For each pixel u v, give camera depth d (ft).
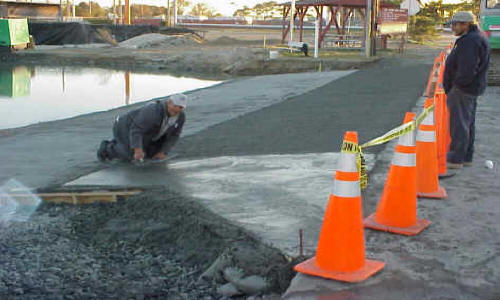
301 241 12.91
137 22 257.14
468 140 20.44
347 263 11.58
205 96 55.93
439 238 13.73
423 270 11.92
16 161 25.31
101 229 16.31
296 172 20.47
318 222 14.99
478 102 38.58
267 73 90.33
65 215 17.81
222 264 12.82
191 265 13.73
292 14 107.14
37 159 25.71
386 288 11.14
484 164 20.75
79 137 33.32
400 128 13.48
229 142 27.27
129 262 14.19
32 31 141.49
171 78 85.15
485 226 14.53
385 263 12.23
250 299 11.71
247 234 14.14
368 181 18.52
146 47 140.46
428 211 15.71
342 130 29.07
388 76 59.98
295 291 11.12
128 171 21.54
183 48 134.92
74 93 64.95
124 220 16.79
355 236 11.60
